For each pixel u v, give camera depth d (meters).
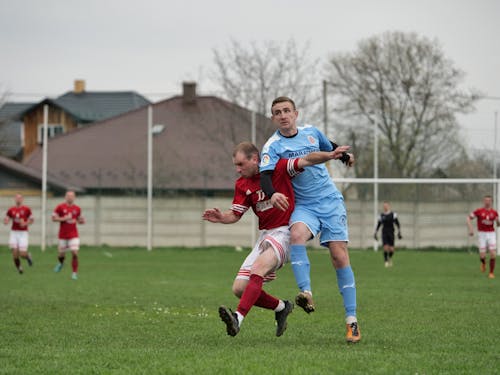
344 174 60.56
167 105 79.81
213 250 61.75
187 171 67.06
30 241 65.06
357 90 77.75
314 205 15.30
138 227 63.91
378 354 13.77
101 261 49.72
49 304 24.59
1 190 71.44
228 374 11.77
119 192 64.12
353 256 53.84
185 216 63.91
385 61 76.75
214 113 74.94
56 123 101.69
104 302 25.47
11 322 19.86
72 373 12.12
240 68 69.00
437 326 18.81
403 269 42.72
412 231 60.56
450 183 60.19
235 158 15.24
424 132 65.31
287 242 15.13
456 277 37.03
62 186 65.94
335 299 26.36
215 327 18.88
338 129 61.28
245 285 15.31
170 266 45.38
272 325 19.20
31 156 78.81
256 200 15.30
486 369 12.55
